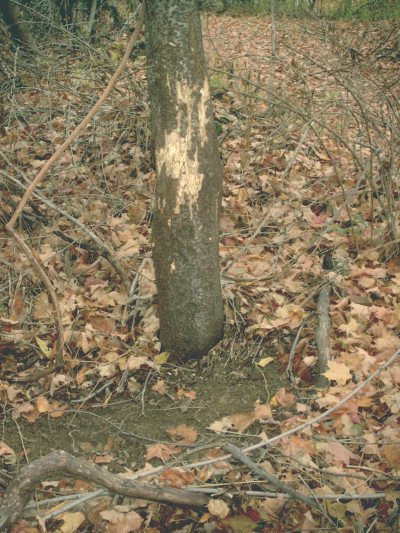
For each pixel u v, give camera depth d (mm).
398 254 4090
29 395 3316
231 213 4586
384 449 2748
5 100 5555
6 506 2303
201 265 3215
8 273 3947
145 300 3760
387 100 4270
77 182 5027
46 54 5938
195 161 3000
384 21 10070
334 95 6516
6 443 3059
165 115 2934
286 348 3492
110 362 3451
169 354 3473
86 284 3990
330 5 11125
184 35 2791
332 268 4055
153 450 2912
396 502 2553
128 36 7535
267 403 3188
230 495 2637
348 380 3201
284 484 2580
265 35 13008
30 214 4523
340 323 3547
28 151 5316
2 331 3664
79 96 5348
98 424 3154
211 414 3172
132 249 4129
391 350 3297
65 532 2549
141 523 2615
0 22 6145
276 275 3914
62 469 2396
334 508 2533
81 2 8859
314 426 2947
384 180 4027
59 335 3158
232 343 3504
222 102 6336
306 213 4520
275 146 5453
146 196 4816
